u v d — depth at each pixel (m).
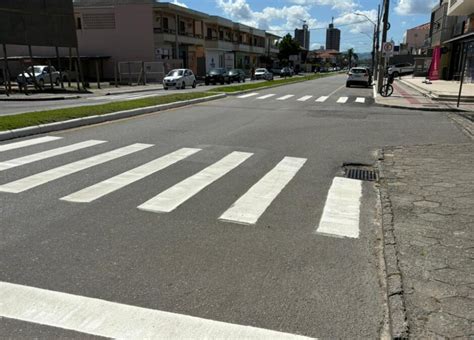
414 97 23.17
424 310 3.06
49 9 26.55
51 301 3.27
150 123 12.37
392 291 3.32
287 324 3.04
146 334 2.90
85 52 48.00
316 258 4.06
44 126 10.45
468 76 33.78
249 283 3.59
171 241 4.37
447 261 3.80
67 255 4.02
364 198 5.90
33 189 5.92
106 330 2.94
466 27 35.09
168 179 6.56
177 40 48.72
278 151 8.84
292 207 5.45
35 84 27.89
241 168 7.36
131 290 3.45
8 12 24.45
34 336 2.86
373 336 2.93
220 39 66.12
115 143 9.25
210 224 4.82
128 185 6.20
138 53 47.25
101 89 31.12
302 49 107.12
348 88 33.72
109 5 46.66
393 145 9.59
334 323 3.06
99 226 4.71
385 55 26.72
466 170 7.08
